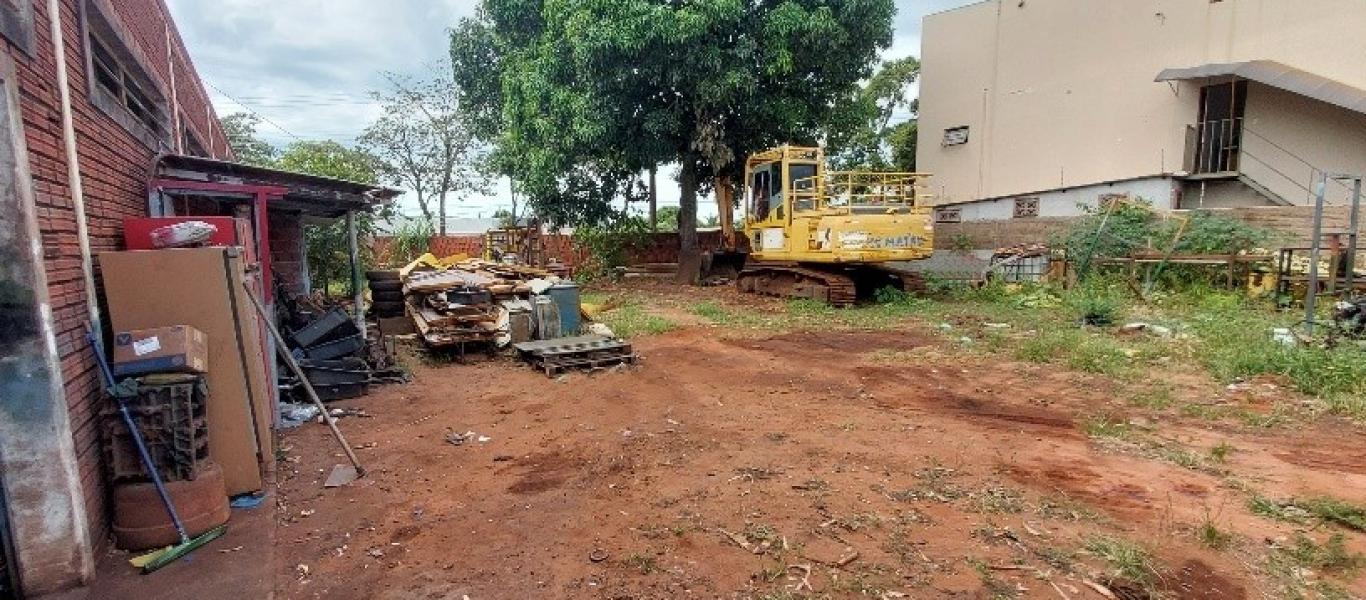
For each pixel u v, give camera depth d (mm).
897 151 23875
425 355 9453
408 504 4398
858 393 7023
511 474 4922
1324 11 13969
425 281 10586
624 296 16281
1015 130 18688
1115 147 16938
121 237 5000
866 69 18125
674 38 15188
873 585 3266
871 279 14898
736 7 15344
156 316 4105
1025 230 16328
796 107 17125
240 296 4469
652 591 3273
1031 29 18188
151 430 3756
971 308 12766
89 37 4543
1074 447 5234
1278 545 3625
